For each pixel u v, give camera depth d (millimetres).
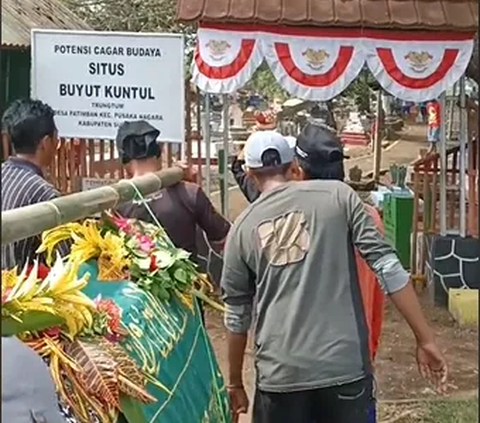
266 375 3111
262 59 7488
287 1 7465
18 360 1917
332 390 3041
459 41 7430
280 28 7422
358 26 7371
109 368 2184
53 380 2031
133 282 2969
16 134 3521
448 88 7508
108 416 2137
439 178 8391
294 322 3055
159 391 2555
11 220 2223
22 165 3520
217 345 6805
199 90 7988
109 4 16125
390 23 7344
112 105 7523
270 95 18594
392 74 7500
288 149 3217
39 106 3602
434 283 8133
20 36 9547
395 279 3035
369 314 3498
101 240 2988
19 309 2084
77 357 2182
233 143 12781
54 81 7527
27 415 1849
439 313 7898
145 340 2633
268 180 3219
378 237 3080
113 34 7426
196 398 2943
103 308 2438
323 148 3254
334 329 3047
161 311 2961
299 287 3064
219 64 7508
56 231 2973
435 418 5414
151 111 7500
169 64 7426
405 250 8547
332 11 7410
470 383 6121
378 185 11570
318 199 3129
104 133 7559
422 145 21078
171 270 3145
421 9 7457
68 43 7469
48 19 11141
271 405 3113
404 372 6344
